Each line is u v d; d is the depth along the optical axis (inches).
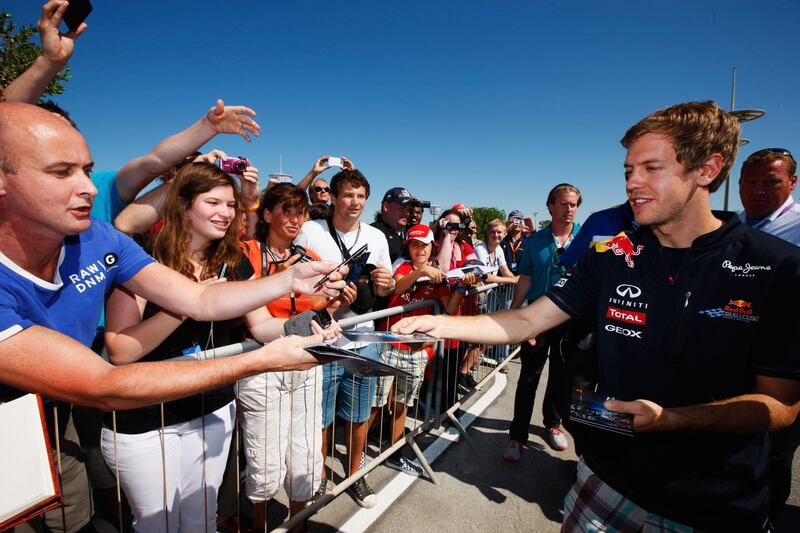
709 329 48.7
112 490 89.4
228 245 78.7
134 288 60.6
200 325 71.9
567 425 64.5
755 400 44.5
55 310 50.0
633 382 55.0
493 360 190.5
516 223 282.2
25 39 245.0
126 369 37.6
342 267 71.6
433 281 127.1
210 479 75.2
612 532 56.2
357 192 121.7
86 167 44.9
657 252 54.1
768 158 112.2
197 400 70.7
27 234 44.0
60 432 67.7
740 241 47.8
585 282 63.8
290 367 44.8
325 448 105.1
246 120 80.8
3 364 35.7
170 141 80.8
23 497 34.6
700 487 49.8
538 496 110.3
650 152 49.8
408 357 117.0
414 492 109.8
